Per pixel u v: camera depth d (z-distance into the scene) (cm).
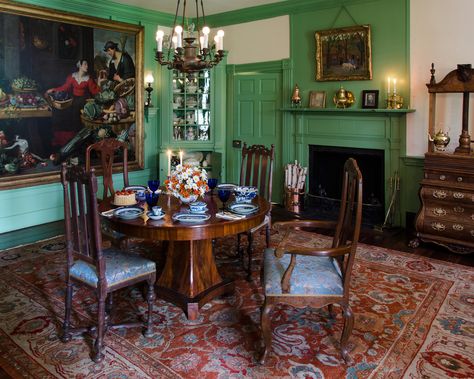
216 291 293
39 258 383
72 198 235
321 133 534
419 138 459
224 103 617
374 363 221
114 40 534
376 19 473
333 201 539
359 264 367
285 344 240
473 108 416
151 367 219
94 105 524
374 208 505
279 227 267
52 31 473
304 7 524
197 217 259
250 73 597
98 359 223
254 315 277
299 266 240
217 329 258
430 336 247
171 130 601
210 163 634
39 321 268
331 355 229
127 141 568
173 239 249
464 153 392
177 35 308
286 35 549
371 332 253
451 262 372
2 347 238
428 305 287
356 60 487
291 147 565
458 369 215
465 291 309
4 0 424
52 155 490
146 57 584
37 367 219
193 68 324
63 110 495
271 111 582
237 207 285
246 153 391
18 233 459
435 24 435
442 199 393
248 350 235
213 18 607
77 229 237
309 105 538
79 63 502
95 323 264
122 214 265
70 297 246
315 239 441
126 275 238
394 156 477
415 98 457
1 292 311
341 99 500
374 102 480
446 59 433
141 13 563
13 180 457
